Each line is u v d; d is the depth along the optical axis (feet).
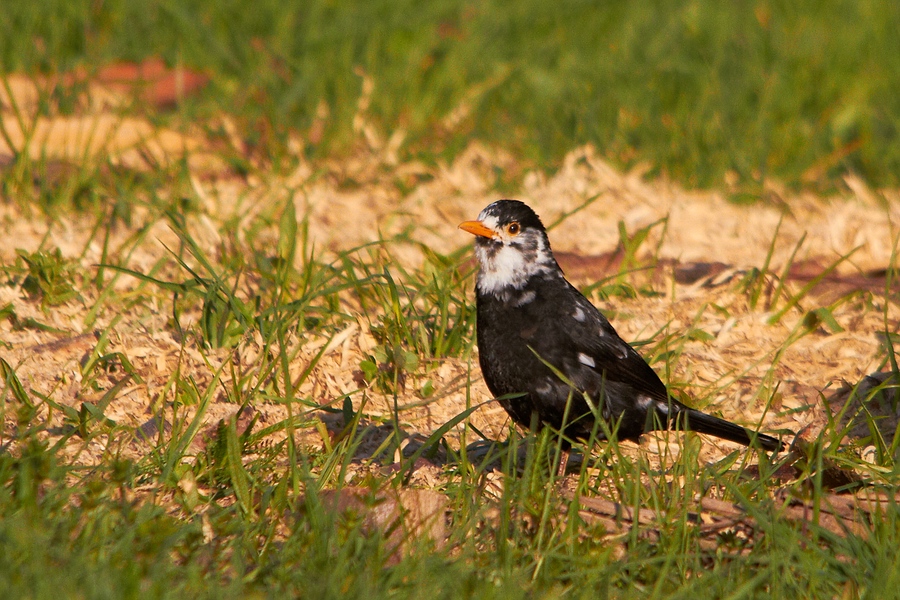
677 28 73.00
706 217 51.39
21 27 68.74
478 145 60.34
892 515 24.84
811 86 67.36
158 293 39.81
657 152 59.26
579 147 59.62
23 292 39.09
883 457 29.27
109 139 52.03
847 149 59.88
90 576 20.98
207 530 24.91
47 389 32.35
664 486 27.40
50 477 25.23
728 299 41.55
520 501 25.85
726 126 61.41
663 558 23.56
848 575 23.66
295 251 42.93
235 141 58.18
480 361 31.37
